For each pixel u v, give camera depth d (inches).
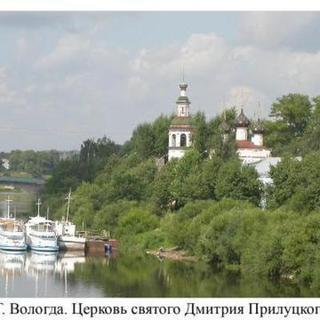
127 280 5467.5
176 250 7224.4
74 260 7066.9
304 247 5137.8
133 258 7091.5
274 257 5369.1
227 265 6117.1
